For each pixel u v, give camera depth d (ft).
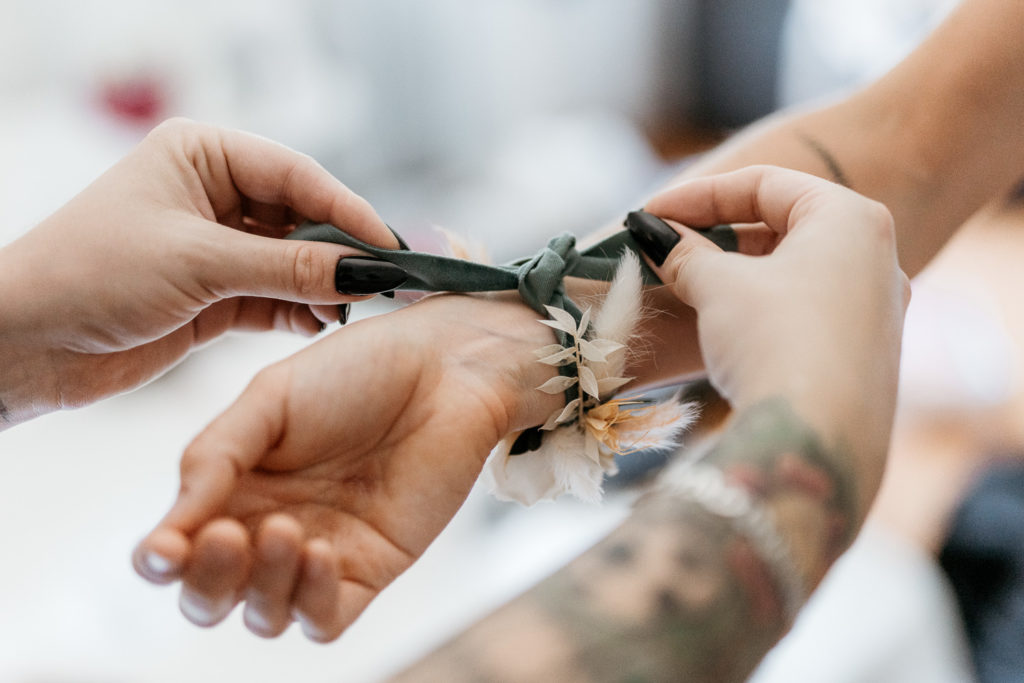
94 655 1.81
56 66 2.56
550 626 1.02
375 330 1.30
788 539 1.06
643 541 1.05
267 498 1.24
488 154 3.86
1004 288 3.33
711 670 1.02
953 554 1.98
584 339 1.37
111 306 1.39
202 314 1.52
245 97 2.77
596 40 4.33
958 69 1.53
